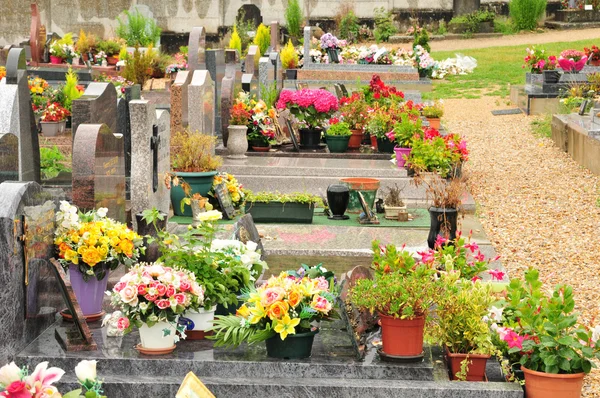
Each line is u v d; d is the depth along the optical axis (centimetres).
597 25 3994
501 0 4216
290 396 619
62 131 1664
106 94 1070
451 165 1430
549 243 1173
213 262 719
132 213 1066
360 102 1684
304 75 2633
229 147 1547
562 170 1647
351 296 693
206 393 572
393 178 1431
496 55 3312
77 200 813
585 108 1905
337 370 645
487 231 1239
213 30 4138
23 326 659
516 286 722
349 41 4022
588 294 962
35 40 2777
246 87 1848
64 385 616
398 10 4194
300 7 4144
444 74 2859
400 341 652
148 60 2322
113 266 738
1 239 633
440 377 648
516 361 674
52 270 716
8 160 927
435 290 667
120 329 663
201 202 1149
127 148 1205
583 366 634
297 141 1684
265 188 1435
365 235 1154
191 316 694
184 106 1402
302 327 654
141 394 620
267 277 985
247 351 671
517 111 2283
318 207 1366
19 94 1045
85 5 4119
